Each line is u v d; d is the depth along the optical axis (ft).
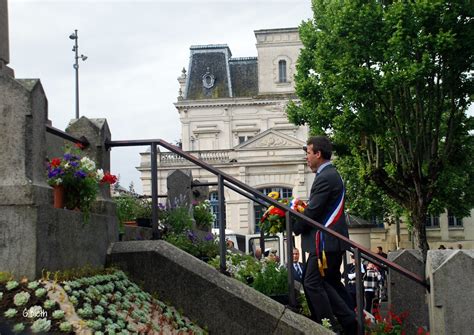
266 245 61.72
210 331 23.06
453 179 108.47
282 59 221.25
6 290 17.34
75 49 107.14
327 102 91.66
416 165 88.38
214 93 223.10
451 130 88.89
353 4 81.92
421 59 80.89
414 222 90.74
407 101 86.48
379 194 130.31
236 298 23.07
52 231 19.20
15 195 18.35
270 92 220.23
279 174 180.14
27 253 18.16
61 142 28.14
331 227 23.75
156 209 25.77
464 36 79.05
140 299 21.93
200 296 23.31
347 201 133.90
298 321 22.68
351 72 83.30
